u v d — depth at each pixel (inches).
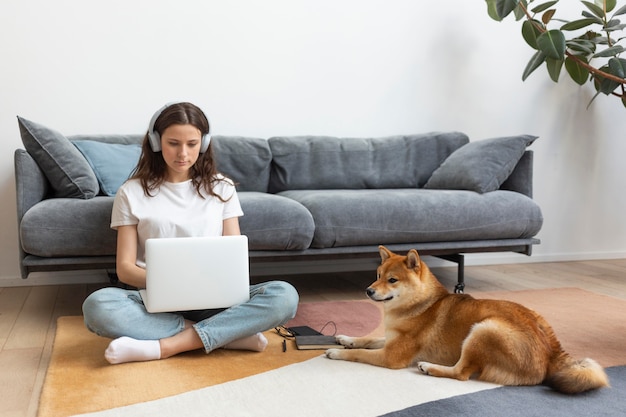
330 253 112.0
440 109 153.7
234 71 139.4
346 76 147.2
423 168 142.6
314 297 117.0
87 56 129.9
